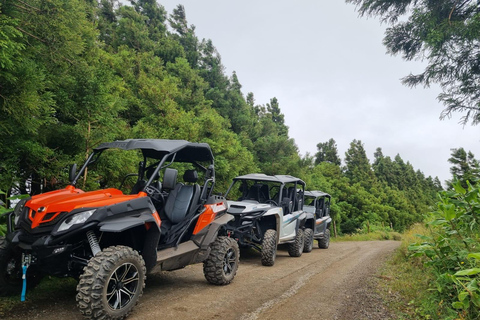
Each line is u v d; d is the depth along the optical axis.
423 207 72.50
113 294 3.24
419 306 4.18
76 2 7.19
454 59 9.84
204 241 4.84
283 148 23.00
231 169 15.27
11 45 4.66
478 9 9.30
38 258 3.23
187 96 21.25
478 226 4.19
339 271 7.16
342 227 38.81
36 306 3.63
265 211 7.96
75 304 3.79
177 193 5.12
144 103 14.45
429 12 9.59
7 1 5.25
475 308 3.29
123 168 8.11
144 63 21.27
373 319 3.80
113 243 3.98
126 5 36.50
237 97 32.03
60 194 3.81
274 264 7.93
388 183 84.00
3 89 5.03
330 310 4.14
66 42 6.41
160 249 4.33
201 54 39.88
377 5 10.53
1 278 3.67
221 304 4.14
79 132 6.74
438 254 4.36
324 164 57.97
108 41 27.98
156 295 4.39
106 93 7.47
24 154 6.18
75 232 3.19
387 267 7.62
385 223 50.28
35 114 5.64
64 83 6.98
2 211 4.79
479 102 10.35
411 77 10.98
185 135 13.05
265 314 3.88
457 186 4.30
